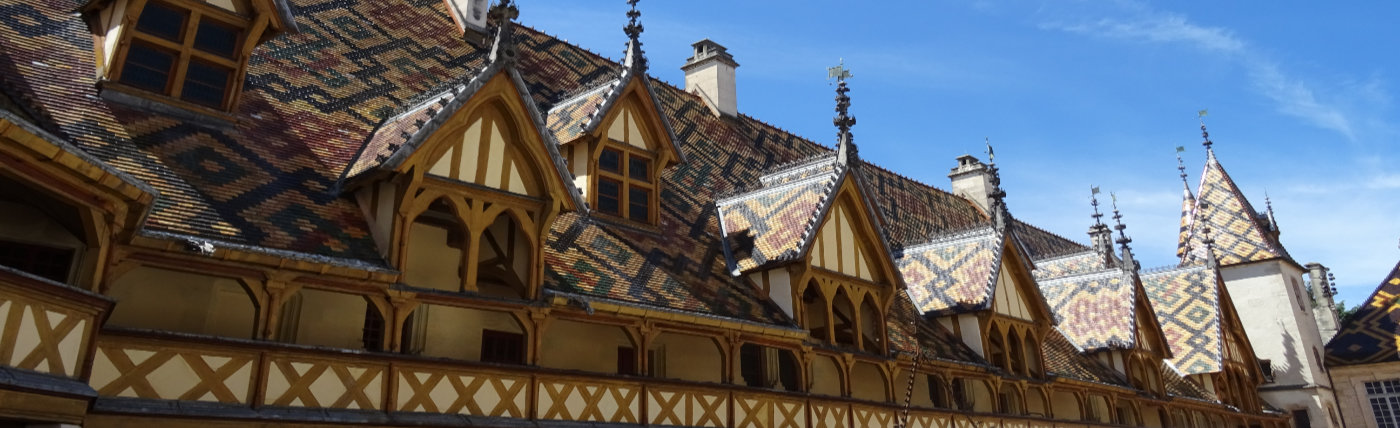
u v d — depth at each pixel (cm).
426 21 2377
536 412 1431
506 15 1617
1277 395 4350
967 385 2564
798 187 2223
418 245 1598
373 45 2086
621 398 1565
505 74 1560
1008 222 2691
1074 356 3088
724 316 1786
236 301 1371
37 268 1144
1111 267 3462
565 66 2680
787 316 1970
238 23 1549
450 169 1466
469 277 1438
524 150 1570
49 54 1398
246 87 1627
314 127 1644
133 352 1066
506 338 1686
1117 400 3097
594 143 2034
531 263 1520
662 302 1706
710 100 3166
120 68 1398
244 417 1117
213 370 1125
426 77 2097
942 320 2600
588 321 1572
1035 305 2750
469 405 1355
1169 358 3466
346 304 1477
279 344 1175
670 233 2119
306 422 1169
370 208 1440
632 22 2230
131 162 1248
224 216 1240
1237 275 4616
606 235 1911
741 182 2727
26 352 871
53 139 872
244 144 1468
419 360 1306
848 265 2147
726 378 1766
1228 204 4806
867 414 2045
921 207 3662
